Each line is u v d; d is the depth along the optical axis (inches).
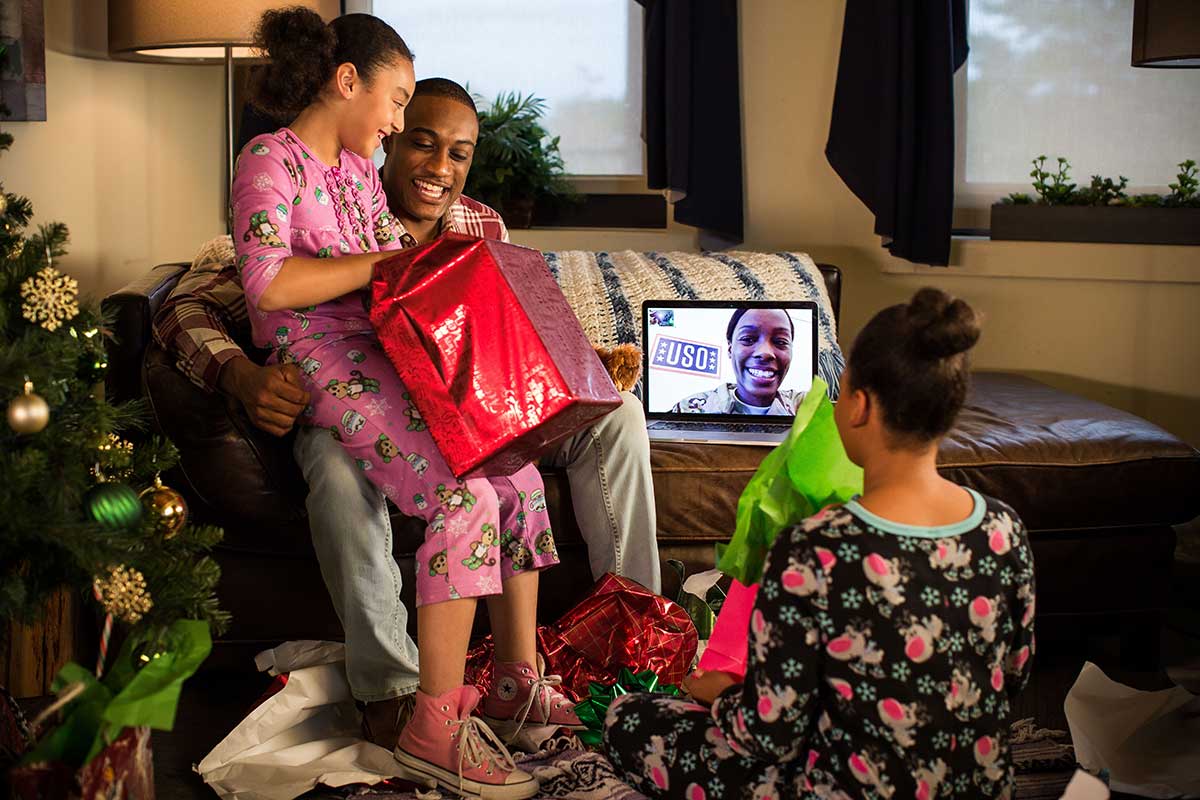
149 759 64.1
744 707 56.9
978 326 54.2
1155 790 78.8
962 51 141.3
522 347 75.1
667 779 64.4
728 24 142.7
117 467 73.0
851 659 54.7
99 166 131.7
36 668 91.9
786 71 147.4
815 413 66.2
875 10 139.3
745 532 66.2
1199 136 145.6
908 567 54.6
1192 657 107.3
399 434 80.7
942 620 54.8
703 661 68.5
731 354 111.2
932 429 55.4
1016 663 60.4
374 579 83.3
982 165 149.4
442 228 104.1
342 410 82.2
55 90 123.3
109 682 63.4
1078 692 89.7
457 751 77.5
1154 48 115.3
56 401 63.9
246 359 88.1
